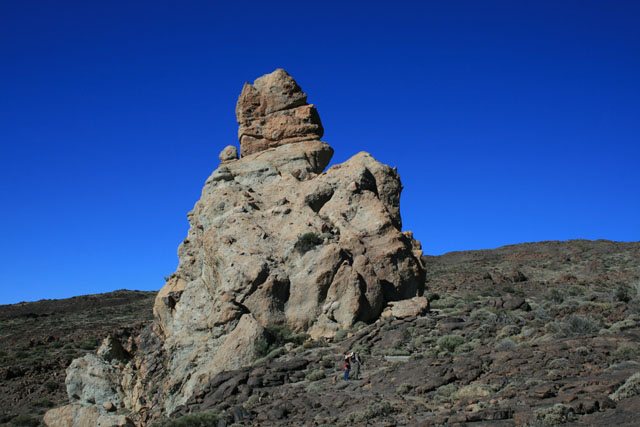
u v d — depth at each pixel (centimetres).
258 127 4556
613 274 9019
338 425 2055
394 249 3850
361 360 2886
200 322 3731
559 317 3250
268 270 3609
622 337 2459
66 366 6562
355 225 3953
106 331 8512
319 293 3550
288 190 4162
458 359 2528
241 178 4281
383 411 2088
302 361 2955
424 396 2212
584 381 1962
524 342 2711
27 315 11319
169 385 3494
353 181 4147
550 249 12788
